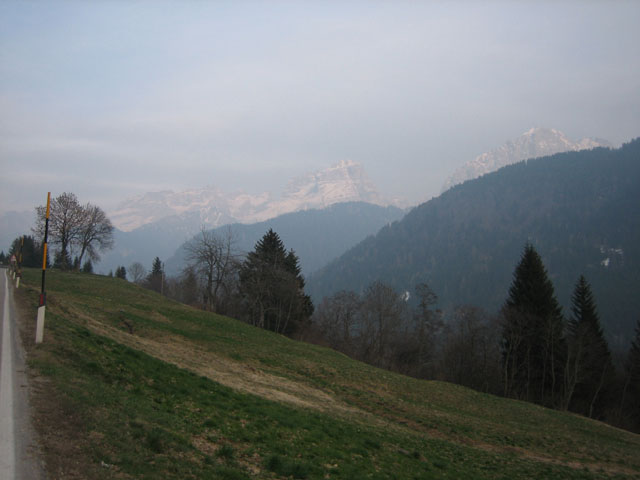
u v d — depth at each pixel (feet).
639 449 106.22
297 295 231.09
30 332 56.08
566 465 76.23
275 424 51.21
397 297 268.00
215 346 110.22
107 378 47.34
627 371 213.87
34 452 25.72
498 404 128.88
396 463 50.47
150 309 135.85
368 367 144.05
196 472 30.83
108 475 25.41
